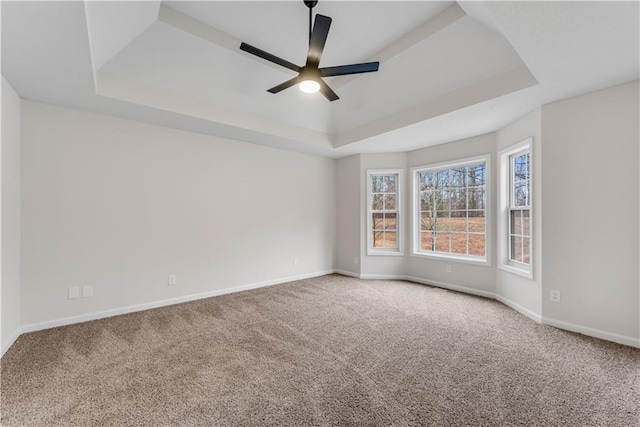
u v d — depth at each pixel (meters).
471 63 2.83
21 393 1.84
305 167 5.26
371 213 5.30
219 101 3.55
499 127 3.74
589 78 2.46
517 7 1.65
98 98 2.82
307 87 2.65
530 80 2.60
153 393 1.85
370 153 5.22
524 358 2.32
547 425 1.58
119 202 3.35
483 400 1.79
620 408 1.72
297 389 1.90
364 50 3.03
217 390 1.89
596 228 2.71
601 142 2.67
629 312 2.55
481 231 4.19
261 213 4.65
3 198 2.40
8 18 1.66
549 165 2.98
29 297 2.82
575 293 2.84
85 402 1.76
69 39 1.89
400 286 4.63
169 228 3.72
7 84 2.47
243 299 3.93
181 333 2.79
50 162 2.94
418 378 2.03
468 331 2.85
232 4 2.41
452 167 4.51
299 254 5.15
